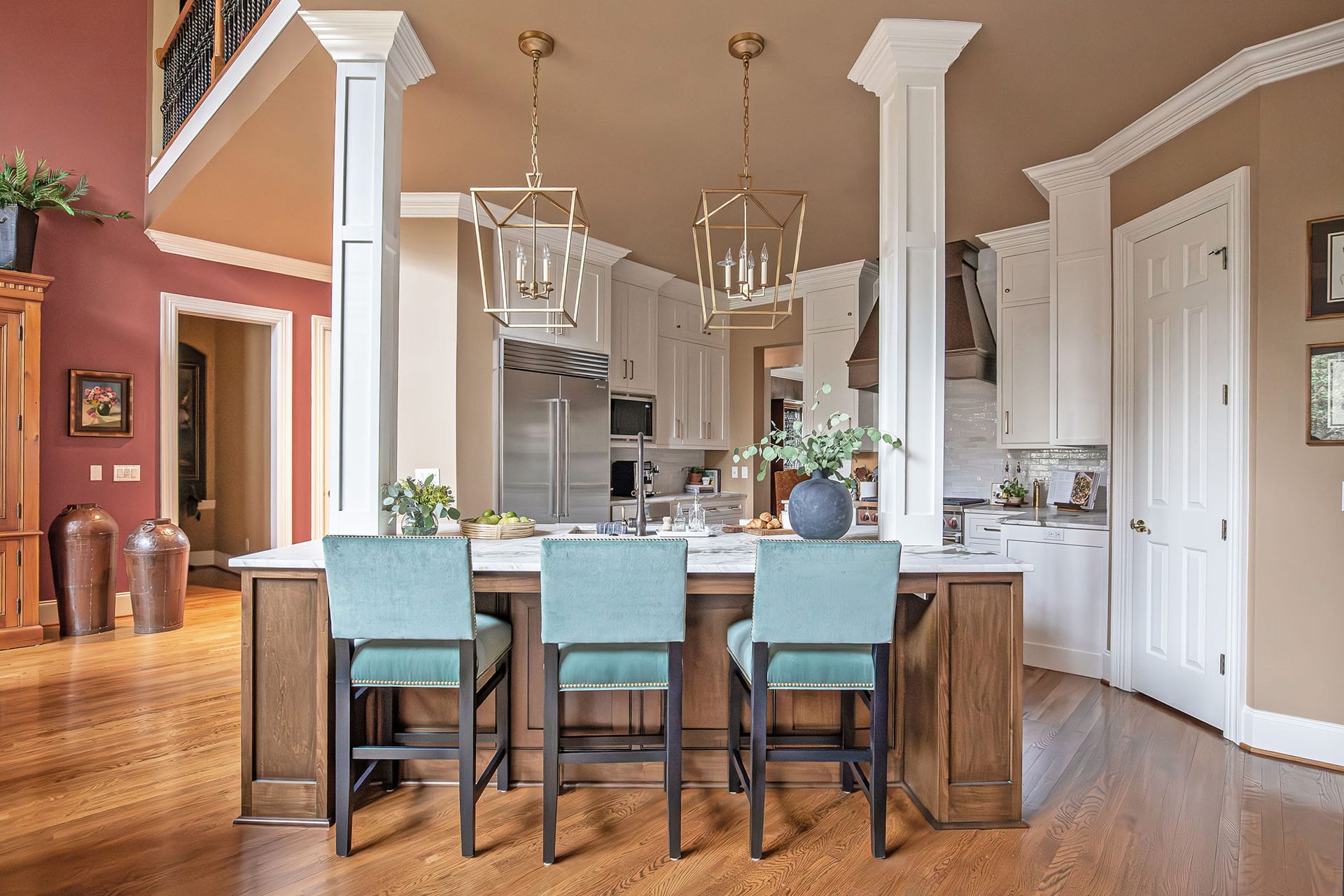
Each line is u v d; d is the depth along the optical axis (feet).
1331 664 8.69
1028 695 11.23
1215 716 9.75
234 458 22.70
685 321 20.59
